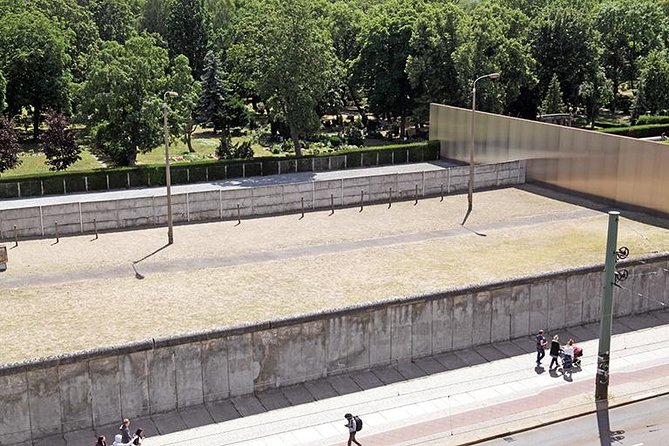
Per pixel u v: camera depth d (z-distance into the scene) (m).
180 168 83.38
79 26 143.00
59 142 90.00
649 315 51.88
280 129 112.06
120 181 81.50
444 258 56.50
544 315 48.75
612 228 38.00
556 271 48.56
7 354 40.44
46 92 112.81
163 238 62.12
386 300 43.66
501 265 54.69
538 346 44.56
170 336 39.12
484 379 43.03
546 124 75.56
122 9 165.88
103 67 89.31
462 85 97.94
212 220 67.44
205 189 80.38
